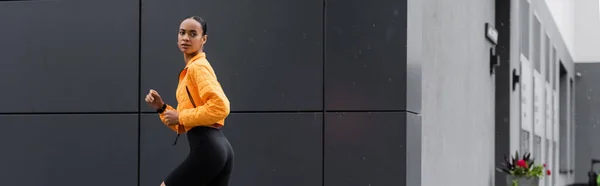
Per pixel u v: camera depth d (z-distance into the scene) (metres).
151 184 8.10
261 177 7.93
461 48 10.96
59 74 8.25
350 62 7.80
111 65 8.17
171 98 8.07
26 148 8.29
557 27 26.59
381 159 7.70
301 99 7.88
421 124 8.28
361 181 7.74
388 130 7.70
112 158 8.16
